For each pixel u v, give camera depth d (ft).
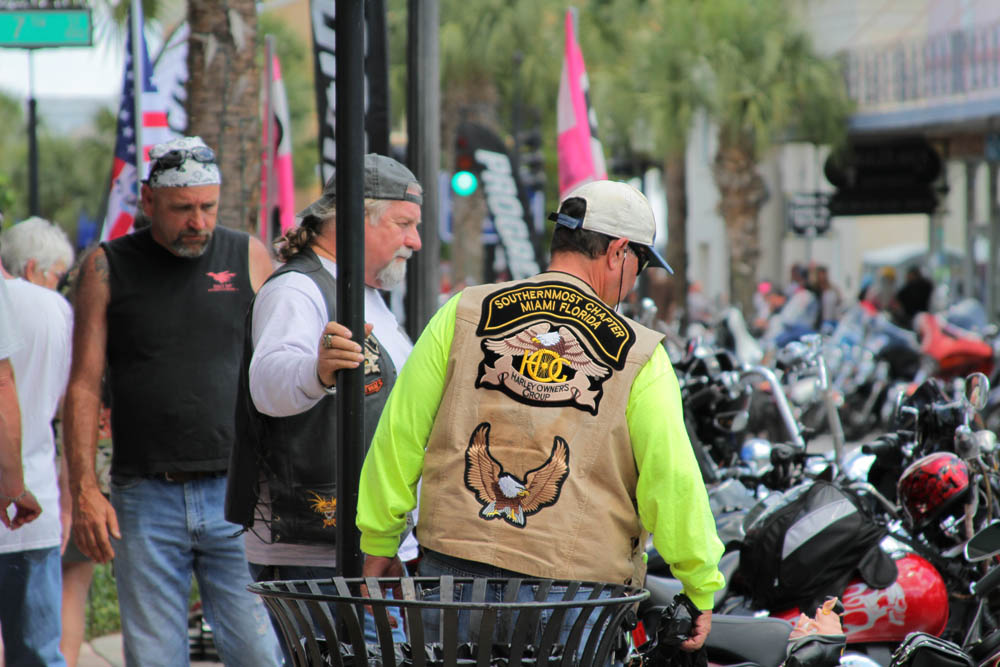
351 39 30.04
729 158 293.64
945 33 247.09
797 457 55.01
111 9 119.34
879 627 45.55
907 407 52.49
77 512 45.24
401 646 27.14
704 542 30.30
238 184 87.51
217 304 46.24
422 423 31.35
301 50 372.79
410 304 66.54
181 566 45.68
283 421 37.76
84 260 45.98
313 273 38.75
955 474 46.50
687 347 63.41
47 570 48.49
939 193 285.84
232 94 87.25
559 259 32.68
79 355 45.32
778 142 279.90
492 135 100.58
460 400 30.96
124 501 45.29
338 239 30.60
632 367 30.78
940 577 46.47
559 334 31.04
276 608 27.02
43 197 478.59
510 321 31.32
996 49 234.17
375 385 38.96
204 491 45.68
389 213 39.78
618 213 32.32
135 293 45.55
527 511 30.22
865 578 45.50
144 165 77.66
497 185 100.68
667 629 30.89
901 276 364.99
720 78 253.24
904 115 256.11
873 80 265.13
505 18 258.98
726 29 255.91
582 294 31.78
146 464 45.01
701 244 457.27
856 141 282.56
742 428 61.46
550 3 261.65
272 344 36.88
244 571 45.93
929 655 40.52
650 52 254.68
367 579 28.50
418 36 66.23
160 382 45.32
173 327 45.62
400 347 40.57
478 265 296.71
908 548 48.01
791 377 63.21
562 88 93.71
